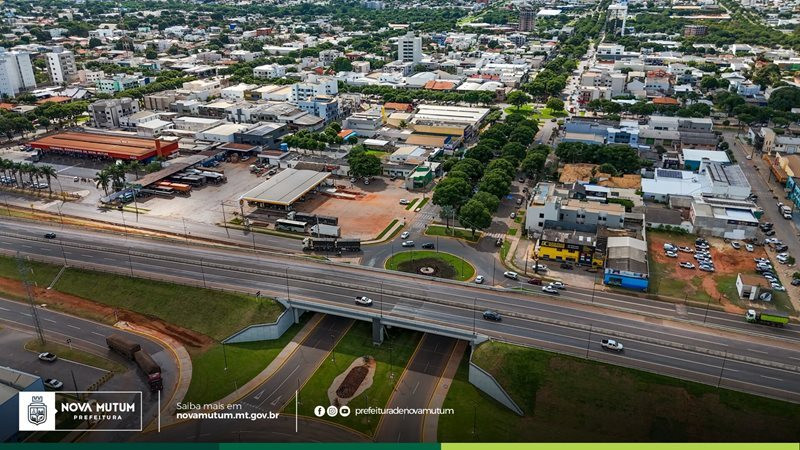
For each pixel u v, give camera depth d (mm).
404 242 196875
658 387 121875
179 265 177750
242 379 134875
